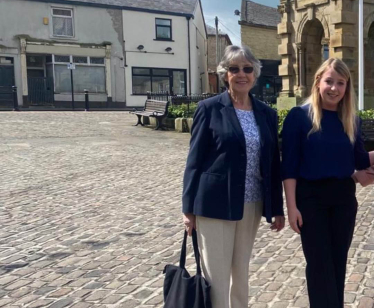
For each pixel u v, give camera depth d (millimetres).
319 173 2879
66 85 28172
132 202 6863
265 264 4402
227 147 2730
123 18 29484
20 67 26781
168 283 2793
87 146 12477
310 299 2945
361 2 13102
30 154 11195
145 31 30172
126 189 7695
